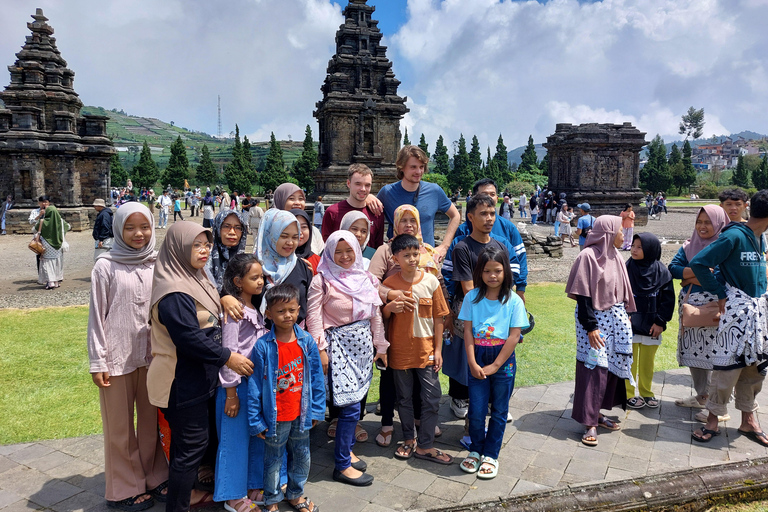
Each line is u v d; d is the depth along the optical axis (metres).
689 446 4.12
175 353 3.10
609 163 29.03
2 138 22.91
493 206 4.14
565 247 20.11
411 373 3.95
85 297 10.18
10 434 4.45
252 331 3.28
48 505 3.36
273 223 3.52
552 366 6.29
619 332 4.29
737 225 4.14
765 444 4.11
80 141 25.52
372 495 3.45
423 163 4.64
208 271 4.05
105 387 3.23
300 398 3.21
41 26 25.86
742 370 4.20
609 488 3.41
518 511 3.20
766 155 83.25
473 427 3.76
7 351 6.68
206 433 3.13
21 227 22.64
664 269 4.75
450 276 4.43
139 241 3.36
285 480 3.29
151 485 3.48
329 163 24.92
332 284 3.64
